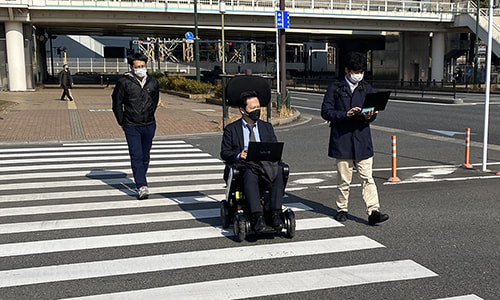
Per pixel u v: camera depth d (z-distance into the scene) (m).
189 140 13.54
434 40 46.22
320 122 18.38
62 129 14.95
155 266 4.53
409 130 15.61
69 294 3.94
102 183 8.15
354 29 43.03
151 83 7.08
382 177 8.69
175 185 8.04
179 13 38.28
